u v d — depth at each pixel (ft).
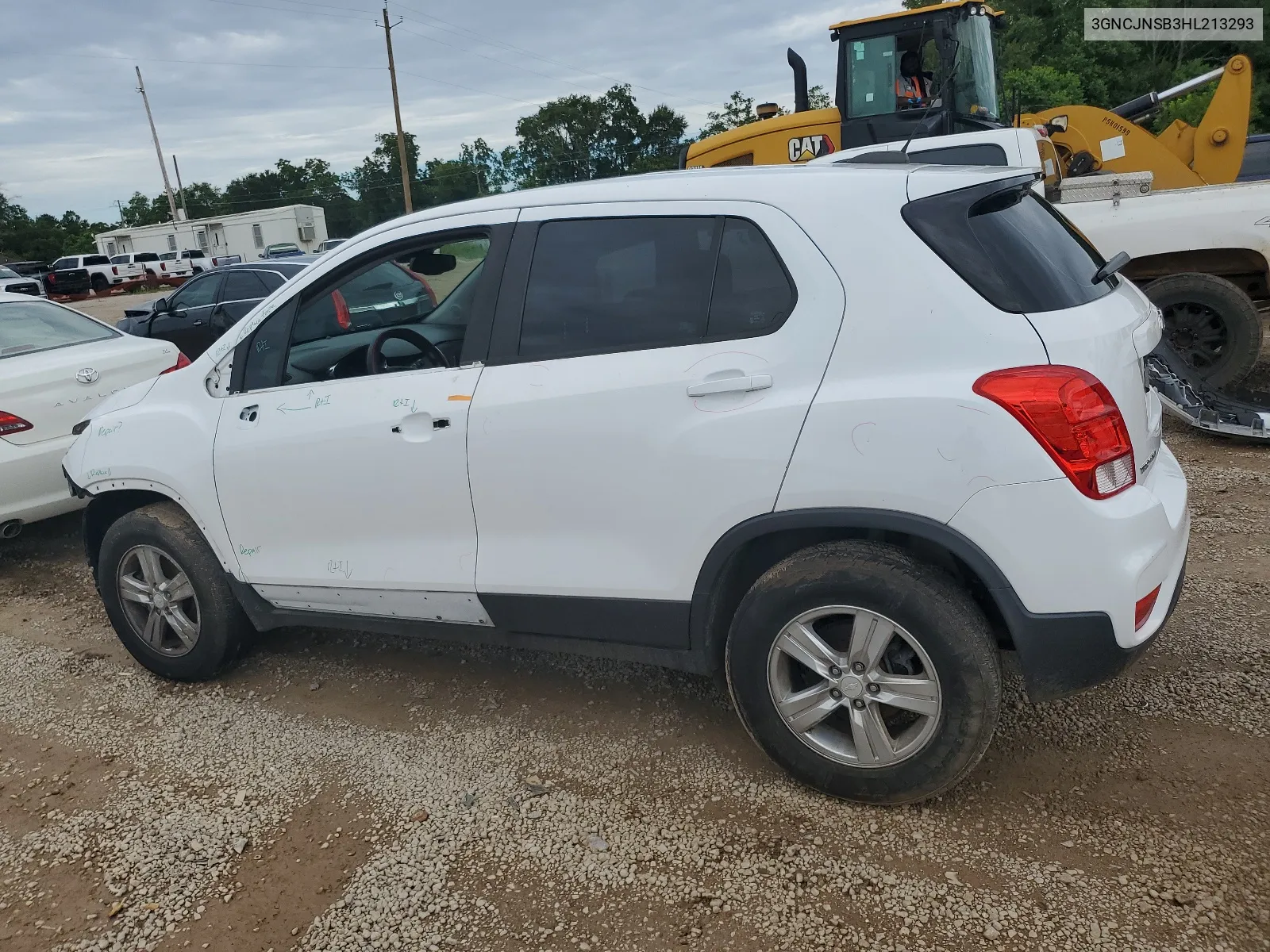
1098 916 7.52
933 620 8.14
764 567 9.57
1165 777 9.20
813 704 8.90
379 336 10.78
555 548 9.70
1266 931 7.24
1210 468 18.28
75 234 262.26
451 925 8.05
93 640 14.79
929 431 7.82
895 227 8.21
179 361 20.59
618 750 10.48
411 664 13.10
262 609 12.10
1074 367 7.68
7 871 9.21
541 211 9.87
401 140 127.65
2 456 16.90
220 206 307.58
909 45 25.62
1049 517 7.64
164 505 12.66
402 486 10.35
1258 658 11.21
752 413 8.46
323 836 9.38
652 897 8.18
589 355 9.36
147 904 8.59
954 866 8.21
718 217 8.95
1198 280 21.30
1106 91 111.86
